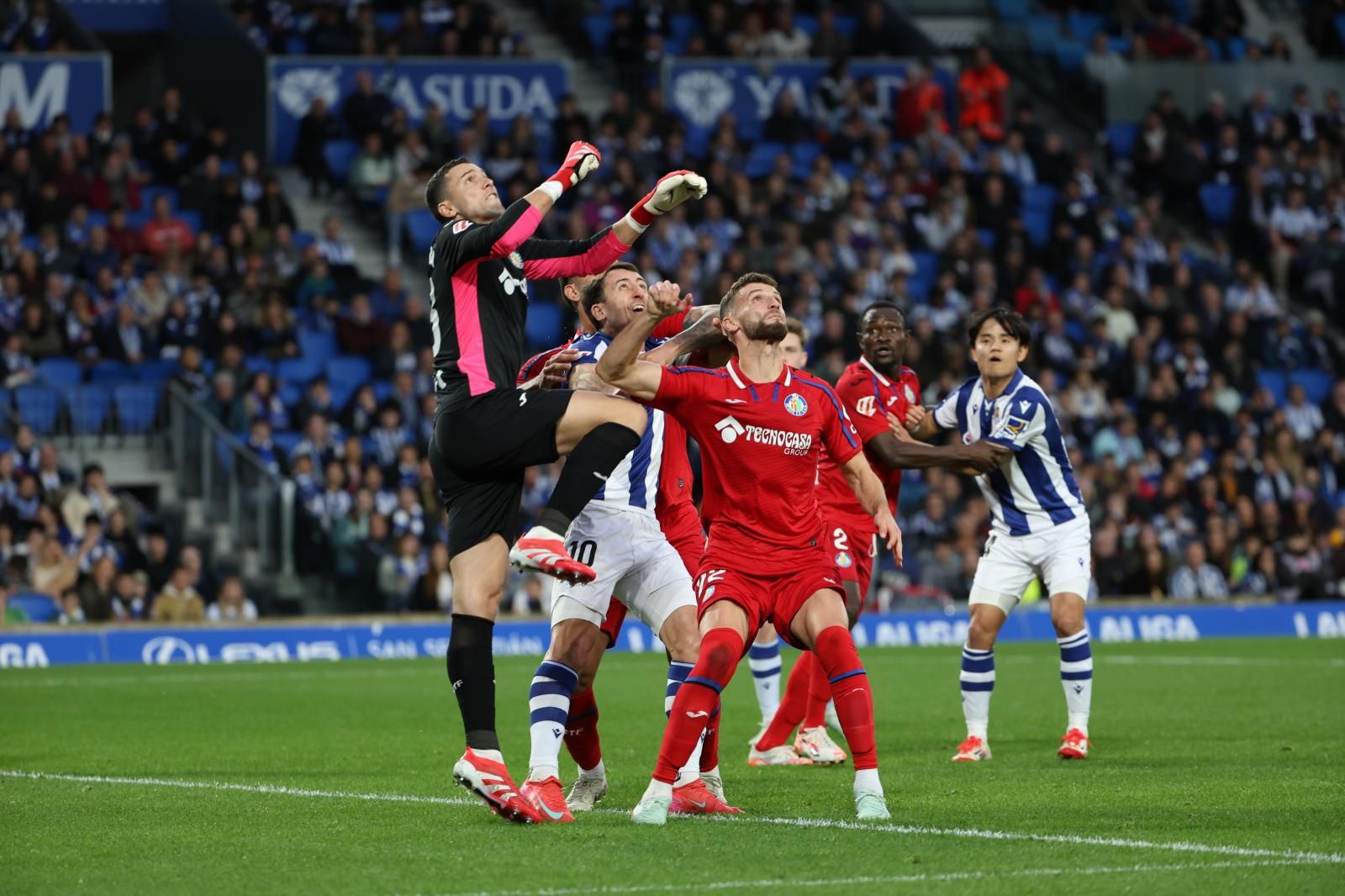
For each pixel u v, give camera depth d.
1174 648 70.00
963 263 93.94
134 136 91.56
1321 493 87.50
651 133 97.62
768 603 25.02
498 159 93.12
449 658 24.42
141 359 79.50
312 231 95.06
